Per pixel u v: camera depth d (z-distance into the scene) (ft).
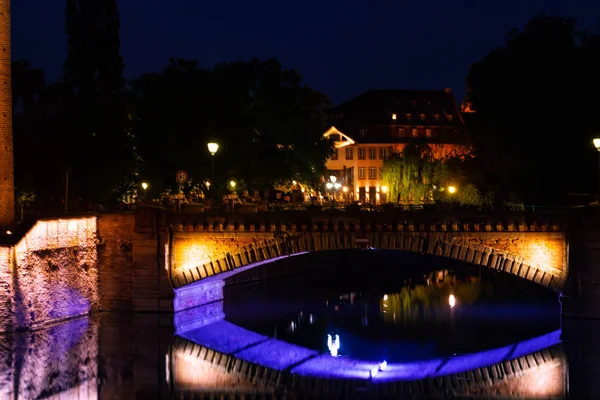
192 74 339.98
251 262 243.40
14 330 220.43
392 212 239.30
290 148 374.63
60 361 200.95
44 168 315.78
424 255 397.80
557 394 181.06
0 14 248.73
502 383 190.19
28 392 178.50
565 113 331.57
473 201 338.54
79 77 333.42
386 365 205.98
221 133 333.83
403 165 445.78
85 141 320.70
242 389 186.70
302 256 358.84
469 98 385.09
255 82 379.14
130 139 332.60
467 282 339.57
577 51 343.05
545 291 308.40
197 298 263.70
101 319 240.73
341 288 320.09
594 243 230.68
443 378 194.39
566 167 330.13
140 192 339.16
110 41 335.88
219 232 243.60
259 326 245.86
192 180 330.95
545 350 214.69
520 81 342.03
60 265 236.22
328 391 186.19
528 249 234.79
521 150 338.54
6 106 252.01
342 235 239.09
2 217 250.37
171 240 246.27
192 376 194.70
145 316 244.63
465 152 416.87
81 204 321.52
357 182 605.73
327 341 228.63
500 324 245.65
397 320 254.06
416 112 616.80
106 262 249.96
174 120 331.16
